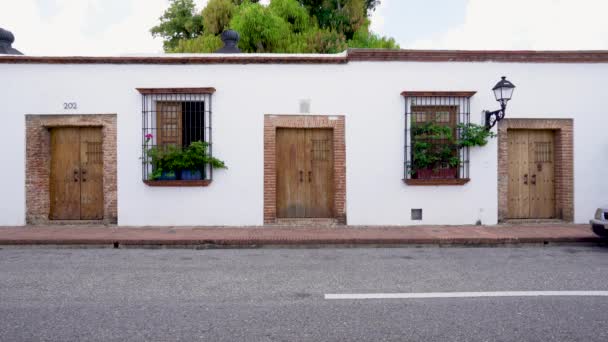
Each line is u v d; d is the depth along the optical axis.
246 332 4.07
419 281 5.87
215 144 10.41
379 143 10.52
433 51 10.43
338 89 10.50
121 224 10.34
